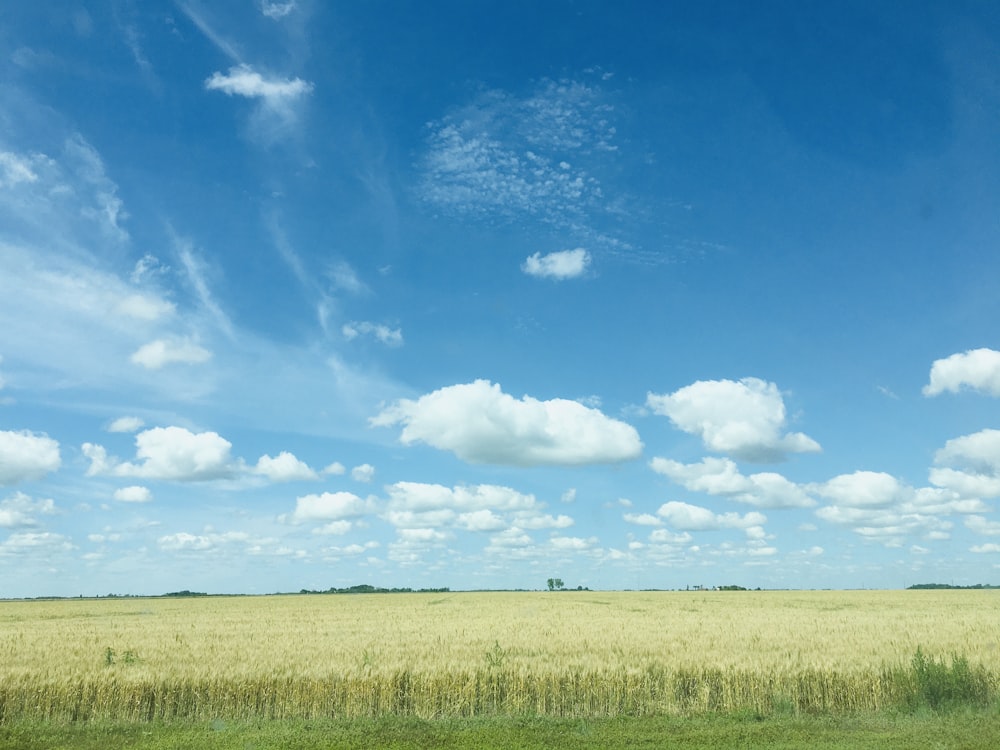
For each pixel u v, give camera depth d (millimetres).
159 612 58781
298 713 18422
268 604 75125
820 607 58969
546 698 18984
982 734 15000
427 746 14453
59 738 15617
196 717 18016
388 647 25562
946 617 43188
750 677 19469
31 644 27766
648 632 31500
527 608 58906
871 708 18984
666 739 14961
